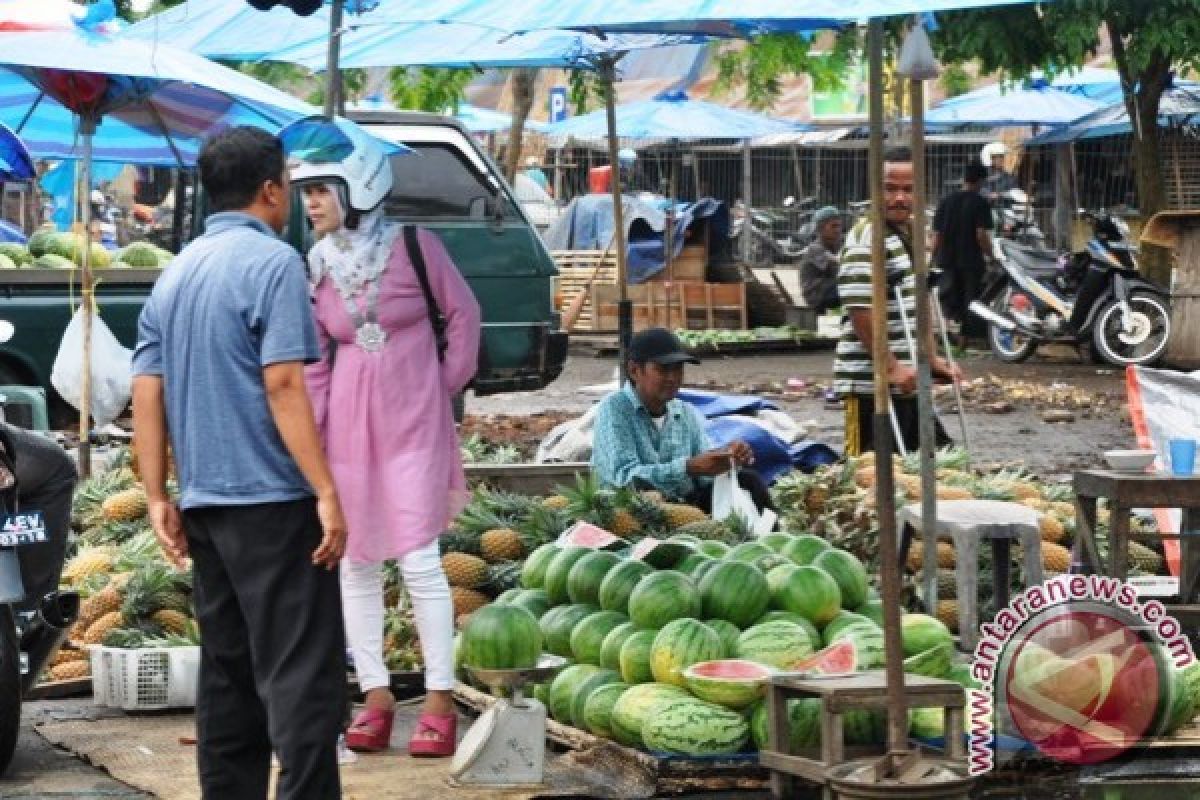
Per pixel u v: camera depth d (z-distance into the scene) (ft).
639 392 34.78
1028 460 57.21
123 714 29.73
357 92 84.17
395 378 26.32
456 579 32.91
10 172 32.89
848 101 120.37
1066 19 75.51
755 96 106.42
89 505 39.11
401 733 28.25
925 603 28.66
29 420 43.01
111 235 102.63
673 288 99.14
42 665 27.35
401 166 57.26
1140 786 25.38
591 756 25.99
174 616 32.24
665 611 26.37
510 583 32.55
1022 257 84.64
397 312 26.32
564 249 102.32
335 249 26.43
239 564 21.29
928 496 28.53
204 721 22.11
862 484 36.68
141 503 37.91
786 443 42.01
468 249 57.67
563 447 43.65
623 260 44.52
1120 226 85.92
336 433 26.37
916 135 25.25
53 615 27.09
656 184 135.13
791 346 95.50
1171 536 30.71
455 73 89.20
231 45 37.93
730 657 26.03
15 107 49.98
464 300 26.78
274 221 22.26
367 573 26.84
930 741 25.18
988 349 93.25
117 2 78.23
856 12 22.27
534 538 33.63
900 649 22.68
